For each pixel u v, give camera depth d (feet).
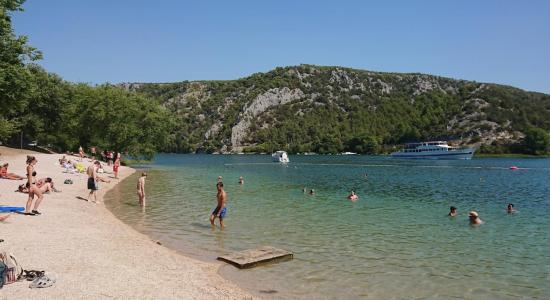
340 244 54.19
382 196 108.68
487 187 135.95
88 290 30.83
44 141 257.14
